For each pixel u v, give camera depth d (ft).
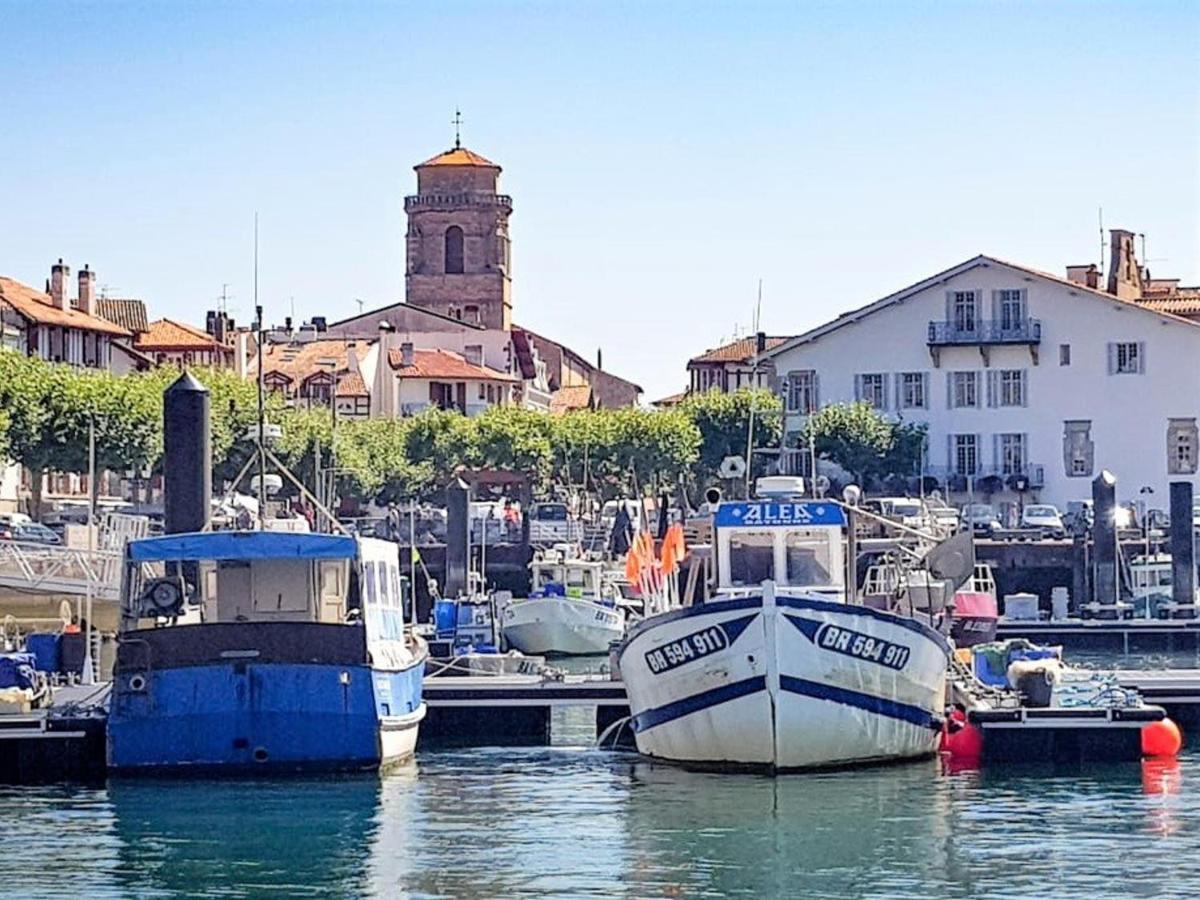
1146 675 184.65
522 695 178.60
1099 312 425.69
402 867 120.06
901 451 422.00
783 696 145.18
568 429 452.35
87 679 179.93
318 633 148.25
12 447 324.60
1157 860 120.37
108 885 116.57
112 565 228.22
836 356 435.94
